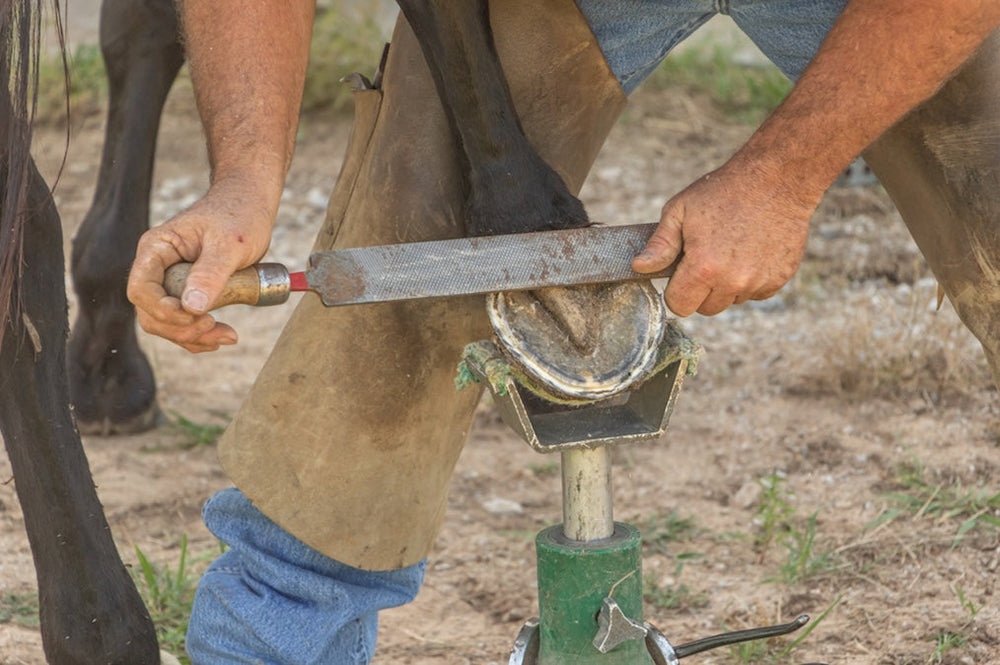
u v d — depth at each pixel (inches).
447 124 271.9
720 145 833.5
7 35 258.8
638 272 227.8
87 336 506.0
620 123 867.4
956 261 274.8
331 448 280.2
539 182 247.6
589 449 237.8
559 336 228.8
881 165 281.9
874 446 485.4
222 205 216.5
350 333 276.7
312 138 879.7
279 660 282.2
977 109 260.2
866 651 358.3
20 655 355.6
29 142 261.0
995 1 222.8
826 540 422.0
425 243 221.6
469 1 242.4
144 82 485.4
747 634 264.4
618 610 235.0
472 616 392.2
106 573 304.8
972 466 463.2
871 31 227.3
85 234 497.7
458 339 276.7
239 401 551.8
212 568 298.0
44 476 298.7
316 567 290.0
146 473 482.6
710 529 437.4
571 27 278.1
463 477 484.1
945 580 393.7
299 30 251.0
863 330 535.2
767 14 276.2
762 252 231.3
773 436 498.9
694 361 231.1
